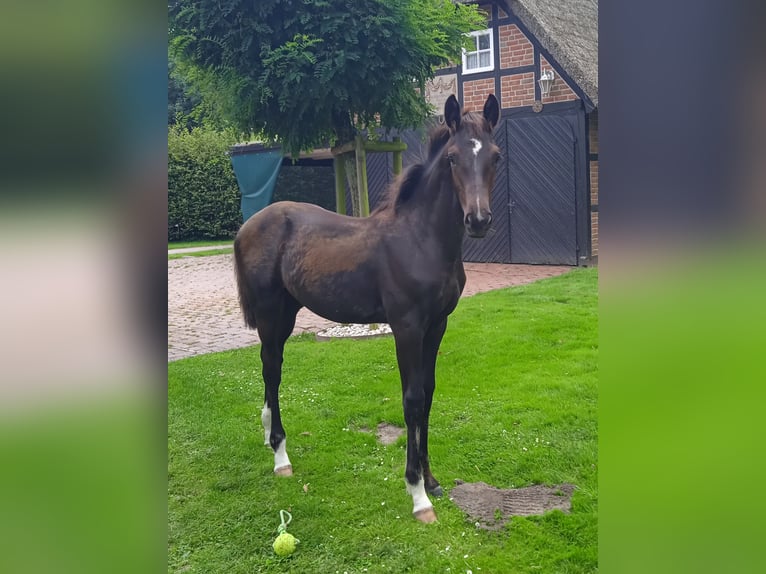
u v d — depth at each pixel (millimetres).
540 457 3508
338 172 6637
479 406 4305
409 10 5070
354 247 3148
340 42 5098
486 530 2859
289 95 5227
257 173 13391
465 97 11680
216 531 2936
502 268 11086
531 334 6070
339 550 2746
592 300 7621
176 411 4492
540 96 10781
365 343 6113
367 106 5699
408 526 2902
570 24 11336
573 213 10750
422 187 3018
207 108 6418
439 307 2994
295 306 3730
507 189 11461
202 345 6477
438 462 3533
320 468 3541
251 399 4719
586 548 2656
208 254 14922
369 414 4336
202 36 5328
